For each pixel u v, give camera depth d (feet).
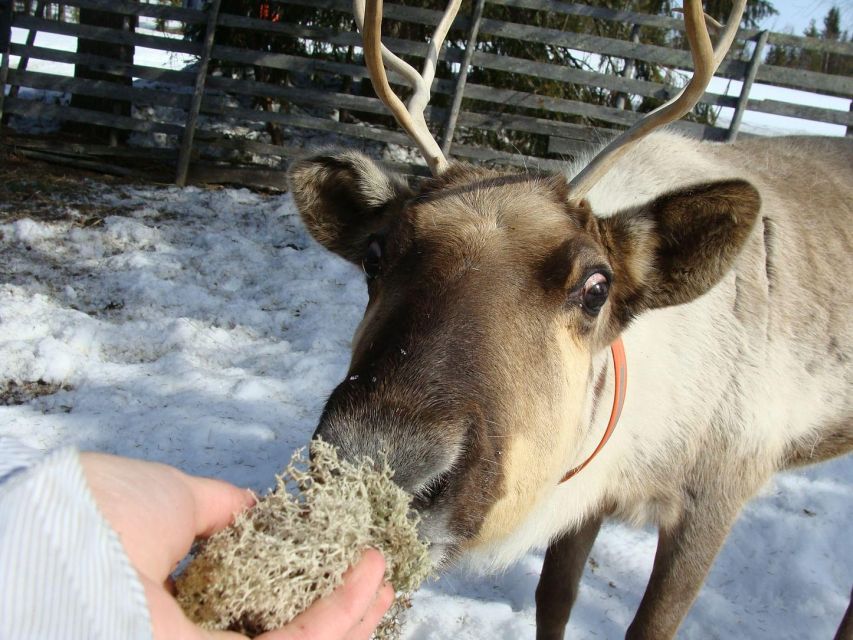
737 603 3.08
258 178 7.48
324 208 2.30
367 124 8.60
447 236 1.80
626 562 3.24
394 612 1.44
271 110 8.48
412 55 7.85
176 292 5.04
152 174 7.52
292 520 1.11
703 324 2.44
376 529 1.26
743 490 2.54
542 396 1.74
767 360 2.52
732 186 1.89
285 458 3.58
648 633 2.55
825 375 2.68
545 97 7.39
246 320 4.85
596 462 2.32
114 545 0.73
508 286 1.72
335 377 4.27
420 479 1.46
